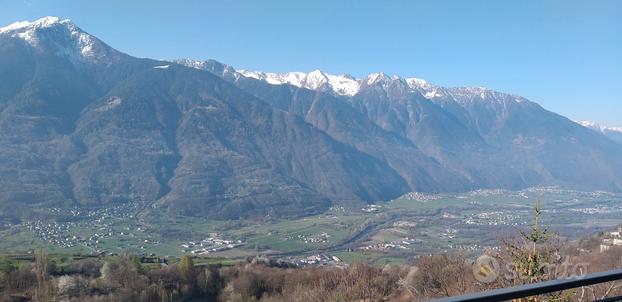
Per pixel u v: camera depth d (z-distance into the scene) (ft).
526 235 24.11
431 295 36.19
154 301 100.73
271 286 105.91
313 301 60.64
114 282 103.86
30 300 89.15
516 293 9.06
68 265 115.96
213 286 111.55
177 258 164.96
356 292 56.80
